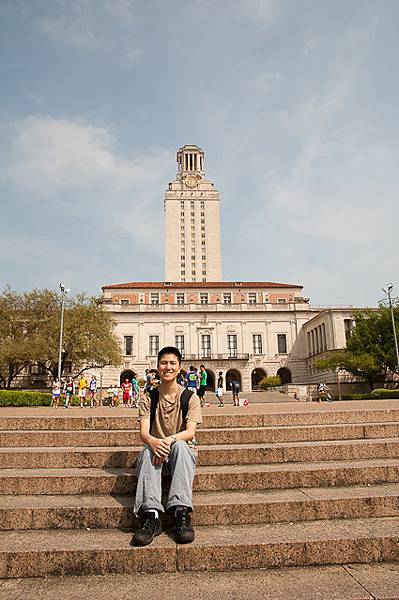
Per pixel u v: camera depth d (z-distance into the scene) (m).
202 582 3.81
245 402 28.80
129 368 64.50
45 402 31.45
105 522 4.74
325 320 59.97
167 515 4.77
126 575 3.99
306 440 7.14
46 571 4.01
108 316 48.25
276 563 4.11
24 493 5.36
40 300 45.78
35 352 41.50
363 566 4.10
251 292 71.69
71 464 6.08
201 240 110.94
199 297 70.69
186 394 5.25
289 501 4.84
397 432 7.40
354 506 4.90
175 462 4.65
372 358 44.69
